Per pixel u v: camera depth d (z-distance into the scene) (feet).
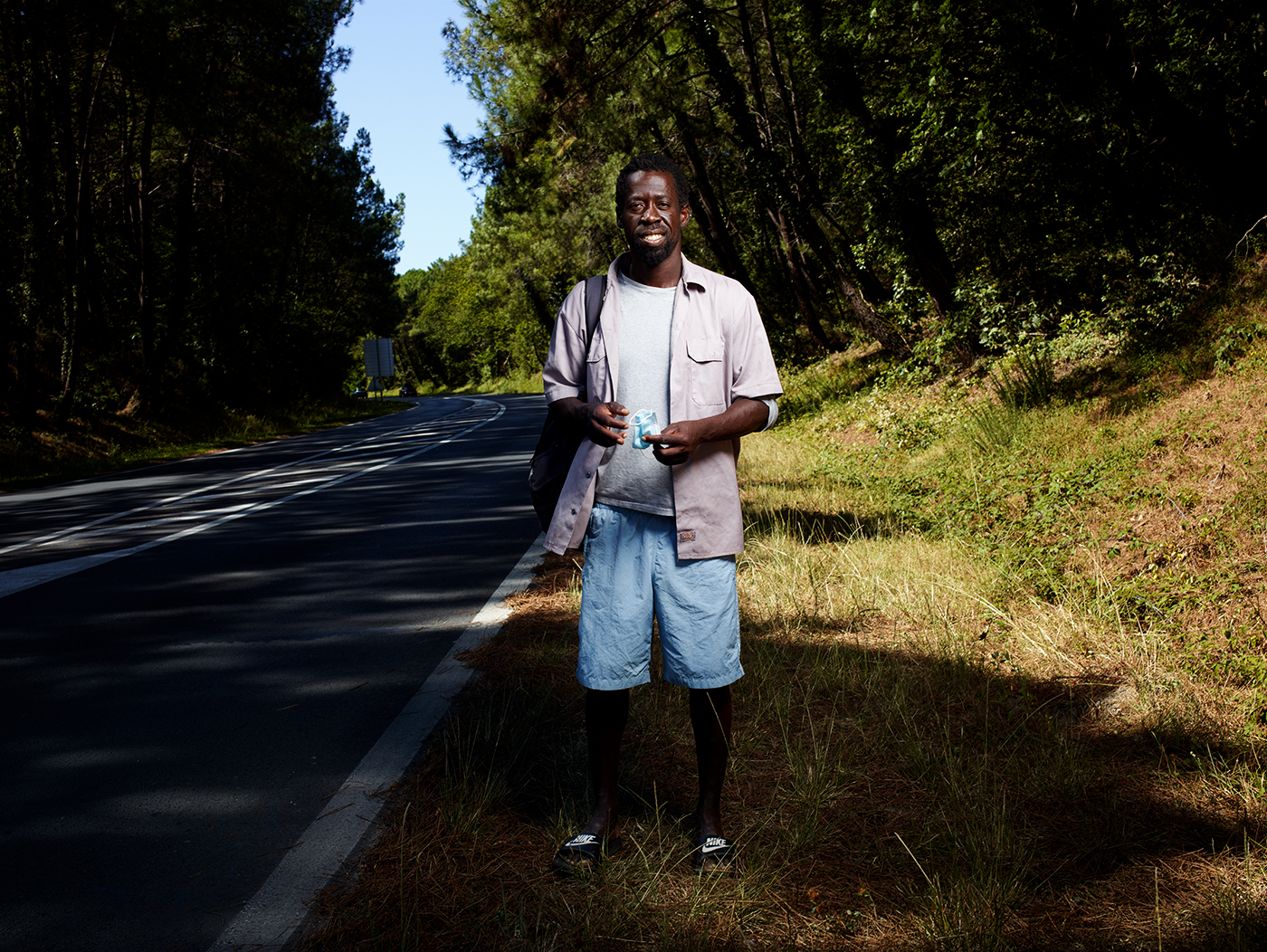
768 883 8.05
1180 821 8.96
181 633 18.07
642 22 49.03
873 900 7.93
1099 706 11.70
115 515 35.83
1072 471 21.48
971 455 27.94
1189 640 12.69
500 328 272.92
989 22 29.84
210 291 94.94
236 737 12.62
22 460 59.21
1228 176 26.14
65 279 69.72
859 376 54.90
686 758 10.78
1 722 13.51
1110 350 30.30
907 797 9.67
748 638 14.78
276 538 28.66
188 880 8.88
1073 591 15.48
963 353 40.37
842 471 32.01
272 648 16.81
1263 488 16.15
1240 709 11.02
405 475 44.80
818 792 9.56
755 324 8.77
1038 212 33.37
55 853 9.53
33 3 65.41
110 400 79.15
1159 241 29.32
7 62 66.95
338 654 16.22
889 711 11.68
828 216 53.36
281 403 113.60
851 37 36.37
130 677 15.46
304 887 8.60
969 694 12.15
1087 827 8.89
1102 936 7.30
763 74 61.16
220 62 80.53
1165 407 23.06
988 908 7.59
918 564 18.65
